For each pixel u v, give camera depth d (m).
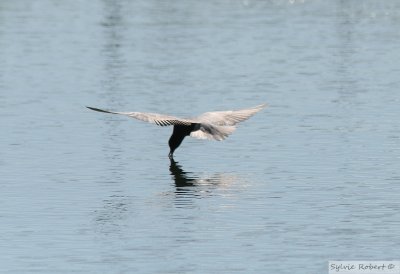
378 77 31.98
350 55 36.44
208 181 20.08
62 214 17.80
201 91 29.72
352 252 15.47
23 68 34.25
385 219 17.17
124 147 23.28
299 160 21.73
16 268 14.96
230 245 15.90
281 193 18.98
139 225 17.05
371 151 22.39
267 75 32.53
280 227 16.80
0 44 39.34
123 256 15.46
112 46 38.84
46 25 44.44
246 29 42.94
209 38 40.50
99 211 17.94
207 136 15.72
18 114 26.94
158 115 14.66
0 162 21.81
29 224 17.19
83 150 22.95
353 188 19.27
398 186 19.38
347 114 26.47
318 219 17.20
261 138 23.98
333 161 21.56
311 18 46.41
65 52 37.53
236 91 29.73
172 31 42.53
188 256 15.41
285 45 38.72
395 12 48.22
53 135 24.48
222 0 53.69
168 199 18.67
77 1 52.91
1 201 18.69
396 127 24.81
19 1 52.94
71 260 15.31
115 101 28.36
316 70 33.44
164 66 34.38
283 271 14.70
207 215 17.56
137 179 20.33
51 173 20.86
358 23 44.75
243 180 20.09
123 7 50.78
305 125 25.27
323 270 14.72
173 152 22.23
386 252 15.45
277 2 52.47
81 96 29.31
